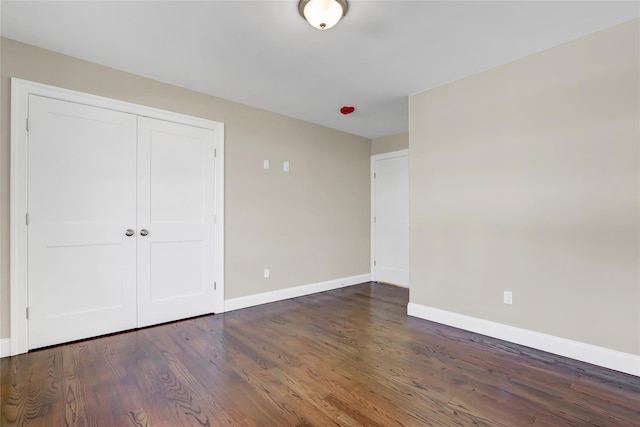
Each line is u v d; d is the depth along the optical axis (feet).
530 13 6.42
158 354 7.58
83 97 8.34
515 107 8.29
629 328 6.67
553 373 6.69
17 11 6.31
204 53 8.01
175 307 9.98
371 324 9.78
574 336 7.34
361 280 16.05
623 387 6.14
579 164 7.29
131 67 8.77
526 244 8.08
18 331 7.45
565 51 7.50
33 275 7.66
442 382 6.35
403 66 8.69
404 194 15.30
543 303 7.81
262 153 12.16
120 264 8.95
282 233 12.80
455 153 9.49
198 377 6.52
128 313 9.09
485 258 8.83
